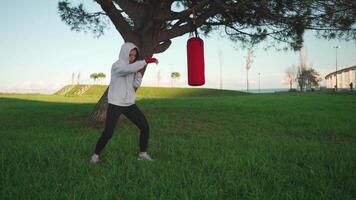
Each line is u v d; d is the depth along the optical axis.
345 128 11.02
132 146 6.95
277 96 28.42
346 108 18.00
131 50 5.53
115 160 5.61
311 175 5.02
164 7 9.65
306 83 68.12
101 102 10.62
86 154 6.21
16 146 6.68
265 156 6.25
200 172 4.92
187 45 5.28
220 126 11.09
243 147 7.39
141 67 5.33
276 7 8.45
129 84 5.59
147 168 5.12
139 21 10.20
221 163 5.42
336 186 4.51
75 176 4.69
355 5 6.88
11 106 20.06
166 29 10.93
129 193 3.98
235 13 9.98
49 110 16.25
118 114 5.52
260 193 4.05
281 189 4.28
